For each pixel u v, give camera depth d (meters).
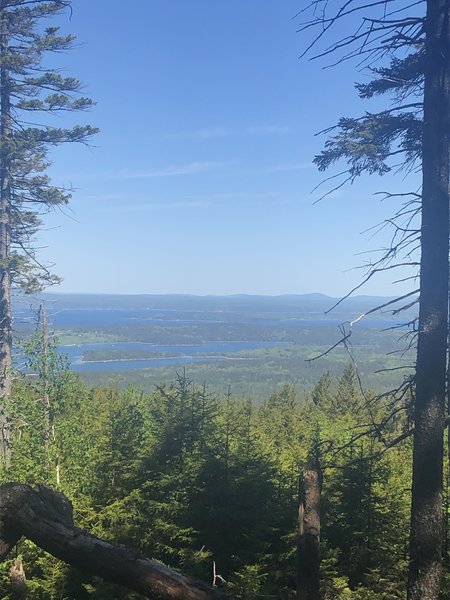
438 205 6.42
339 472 11.44
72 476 11.38
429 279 6.46
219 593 3.22
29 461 10.62
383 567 10.33
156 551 10.74
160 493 11.43
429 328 6.45
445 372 6.47
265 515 10.88
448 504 10.02
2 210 18.55
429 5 6.34
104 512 11.15
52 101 18.48
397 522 10.75
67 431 11.73
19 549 9.75
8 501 3.35
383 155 7.45
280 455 15.52
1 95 18.61
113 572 3.23
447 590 8.65
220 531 10.75
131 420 13.79
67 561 3.33
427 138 6.51
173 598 3.15
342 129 7.42
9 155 17.91
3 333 17.41
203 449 12.02
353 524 10.73
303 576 4.16
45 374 11.52
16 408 11.49
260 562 10.29
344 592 9.47
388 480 12.07
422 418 6.46
